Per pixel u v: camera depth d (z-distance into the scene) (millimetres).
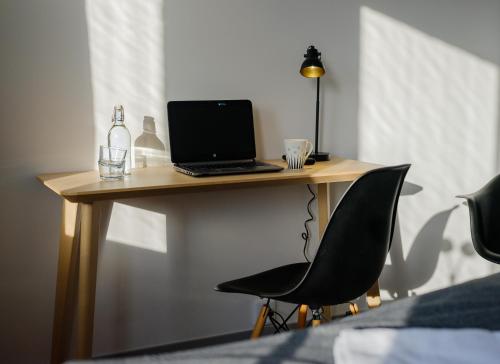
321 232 2570
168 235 2471
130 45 2305
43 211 2252
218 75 2469
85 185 1921
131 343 2459
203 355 988
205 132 2371
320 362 978
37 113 2193
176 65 2389
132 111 2336
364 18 2721
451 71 2947
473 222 2512
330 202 2770
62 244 2148
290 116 2629
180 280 2520
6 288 2246
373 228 1808
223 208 2559
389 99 2826
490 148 3088
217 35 2447
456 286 1325
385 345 997
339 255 1753
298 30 2596
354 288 1825
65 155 2248
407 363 948
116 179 2025
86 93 2254
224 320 2627
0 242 2215
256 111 2559
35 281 2279
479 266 3143
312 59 2426
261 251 2662
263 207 2639
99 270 2371
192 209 2500
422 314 1168
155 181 2000
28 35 2146
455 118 2986
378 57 2777
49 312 2316
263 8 2518
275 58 2566
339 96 2719
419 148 2926
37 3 2146
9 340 2277
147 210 2420
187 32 2393
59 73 2205
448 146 2990
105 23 2256
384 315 1166
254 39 2516
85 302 1877
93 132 2281
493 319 1144
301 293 1779
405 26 2814
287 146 2266
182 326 2547
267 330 2719
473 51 2986
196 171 2111
